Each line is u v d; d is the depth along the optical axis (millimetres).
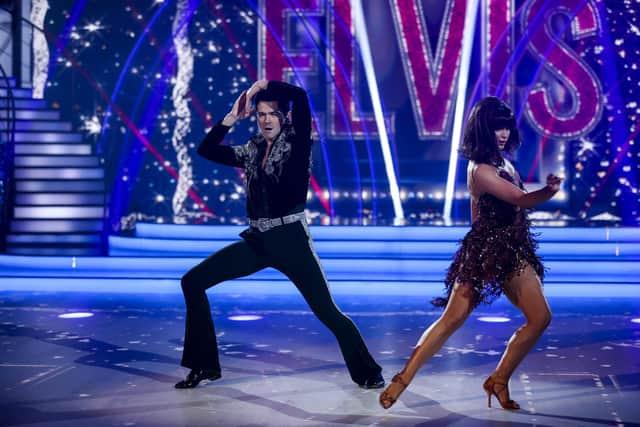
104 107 24391
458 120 22078
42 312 11562
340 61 22141
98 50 24438
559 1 21562
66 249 17203
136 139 24141
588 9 21531
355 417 6141
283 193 6945
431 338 6168
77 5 24312
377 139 22578
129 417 6156
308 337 9562
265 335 9695
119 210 23797
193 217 23375
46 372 7738
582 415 6141
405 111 22766
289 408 6414
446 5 21625
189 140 23875
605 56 22312
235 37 23922
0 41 22000
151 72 24344
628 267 13859
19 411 6336
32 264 14875
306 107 7000
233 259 7133
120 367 7973
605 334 9672
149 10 24359
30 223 17969
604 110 22531
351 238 15664
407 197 22875
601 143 22641
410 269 14281
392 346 9055
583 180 22688
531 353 8523
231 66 23922
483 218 6203
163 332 9961
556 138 21219
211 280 7145
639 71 22297
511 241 6113
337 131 22312
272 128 6941
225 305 12125
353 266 14359
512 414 6188
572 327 10180
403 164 22844
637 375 7484
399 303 12391
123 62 24359
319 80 22578
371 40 22641
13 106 18938
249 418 6121
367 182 22875
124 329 10172
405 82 22672
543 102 21250
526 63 21844
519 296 6188
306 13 22266
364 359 7059
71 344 9172
